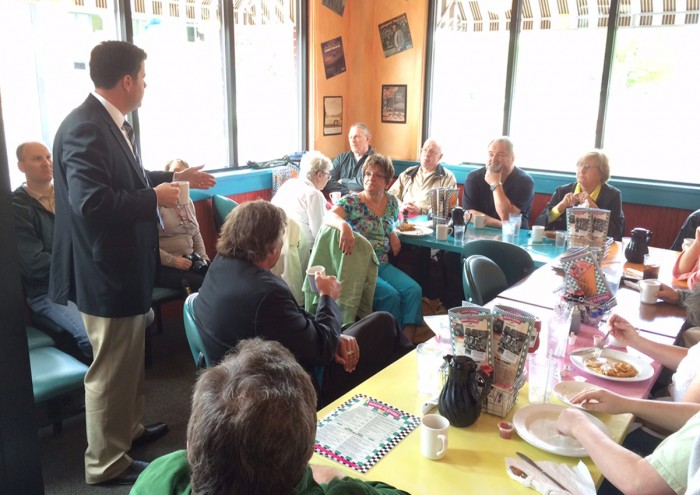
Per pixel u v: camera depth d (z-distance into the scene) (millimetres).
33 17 3213
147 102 3994
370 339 2162
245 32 4602
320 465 1238
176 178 2418
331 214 3260
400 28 5301
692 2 4238
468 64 5191
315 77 5199
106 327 2041
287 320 1795
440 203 3883
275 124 5082
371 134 5656
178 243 3547
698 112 4410
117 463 2193
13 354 1455
